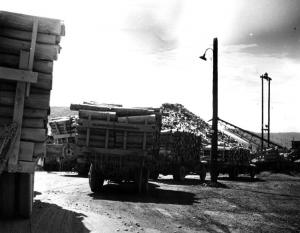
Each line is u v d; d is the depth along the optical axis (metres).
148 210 9.74
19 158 6.45
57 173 20.69
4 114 6.52
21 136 6.54
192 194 14.30
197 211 10.34
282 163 38.19
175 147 19.56
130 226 7.41
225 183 21.16
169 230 7.61
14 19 6.58
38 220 6.77
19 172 6.66
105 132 12.60
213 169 19.91
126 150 12.48
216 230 8.12
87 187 14.25
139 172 12.95
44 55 6.71
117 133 12.65
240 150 27.33
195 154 22.16
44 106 6.69
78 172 20.38
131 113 12.87
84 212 8.16
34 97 6.66
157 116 13.72
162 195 13.14
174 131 19.73
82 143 12.56
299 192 18.34
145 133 12.57
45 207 8.25
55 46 6.78
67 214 7.65
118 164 12.50
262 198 14.85
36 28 6.62
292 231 8.71
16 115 6.44
